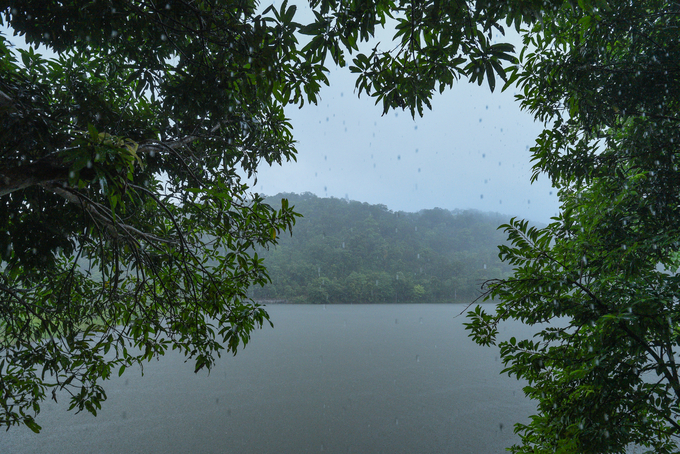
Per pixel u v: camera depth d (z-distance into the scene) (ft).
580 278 10.35
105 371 10.37
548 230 11.25
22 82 9.12
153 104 12.01
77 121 10.51
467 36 6.94
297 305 386.32
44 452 47.14
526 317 10.93
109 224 8.96
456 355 124.36
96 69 12.39
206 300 9.86
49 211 10.25
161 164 12.57
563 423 10.71
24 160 7.53
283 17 7.54
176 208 13.43
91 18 8.83
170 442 50.70
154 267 10.45
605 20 10.48
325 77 8.25
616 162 11.98
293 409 66.33
